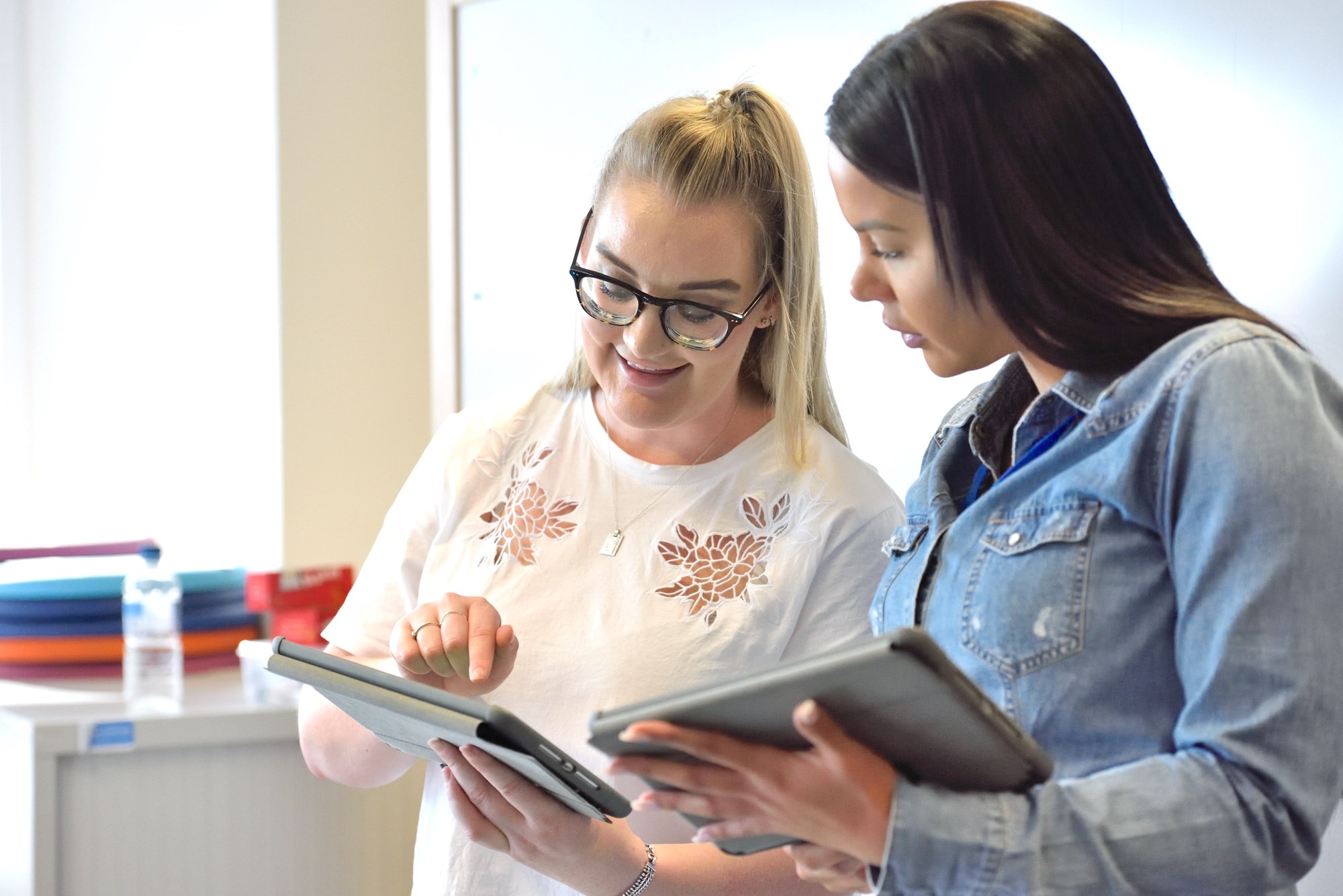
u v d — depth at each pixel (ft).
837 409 4.89
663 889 4.00
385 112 8.38
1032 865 2.58
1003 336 3.16
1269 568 2.57
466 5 7.59
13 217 10.70
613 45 6.90
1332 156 4.54
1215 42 4.83
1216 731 2.61
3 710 6.61
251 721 6.74
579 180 7.07
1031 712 2.90
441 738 3.45
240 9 8.33
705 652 4.34
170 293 9.20
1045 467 3.05
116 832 6.51
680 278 4.12
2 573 7.93
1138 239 2.99
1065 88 2.95
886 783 2.59
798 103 6.11
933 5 5.49
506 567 4.59
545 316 7.23
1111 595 2.86
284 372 8.07
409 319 8.52
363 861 7.16
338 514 8.30
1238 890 2.58
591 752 4.33
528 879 4.35
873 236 3.23
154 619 7.10
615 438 4.77
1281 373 2.69
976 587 3.08
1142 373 2.88
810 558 4.42
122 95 9.65
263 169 8.14
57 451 10.60
